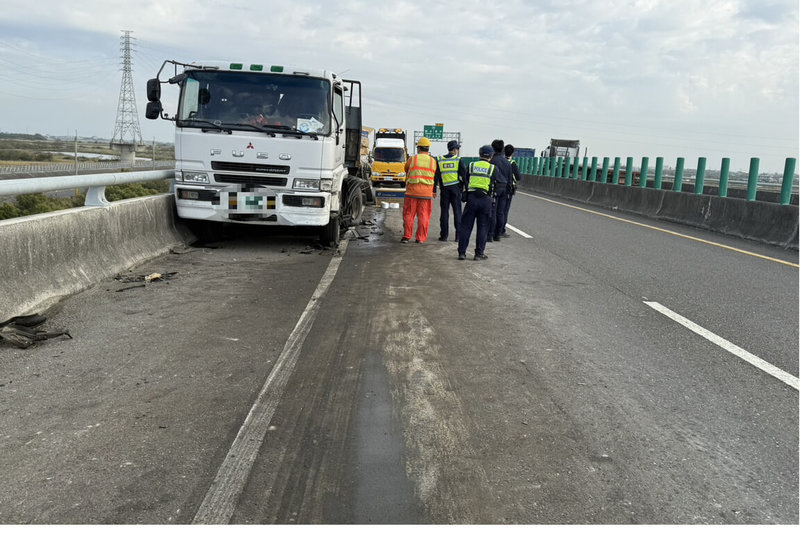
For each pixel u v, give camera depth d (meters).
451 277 8.92
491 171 10.40
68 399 4.21
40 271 6.42
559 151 48.12
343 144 11.50
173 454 3.50
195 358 5.07
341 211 12.09
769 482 3.40
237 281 8.11
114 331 5.71
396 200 26.78
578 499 3.16
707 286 8.84
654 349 5.73
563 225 16.89
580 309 7.20
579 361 5.30
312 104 10.04
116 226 8.34
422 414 4.12
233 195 10.02
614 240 13.89
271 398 4.31
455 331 6.08
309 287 7.89
